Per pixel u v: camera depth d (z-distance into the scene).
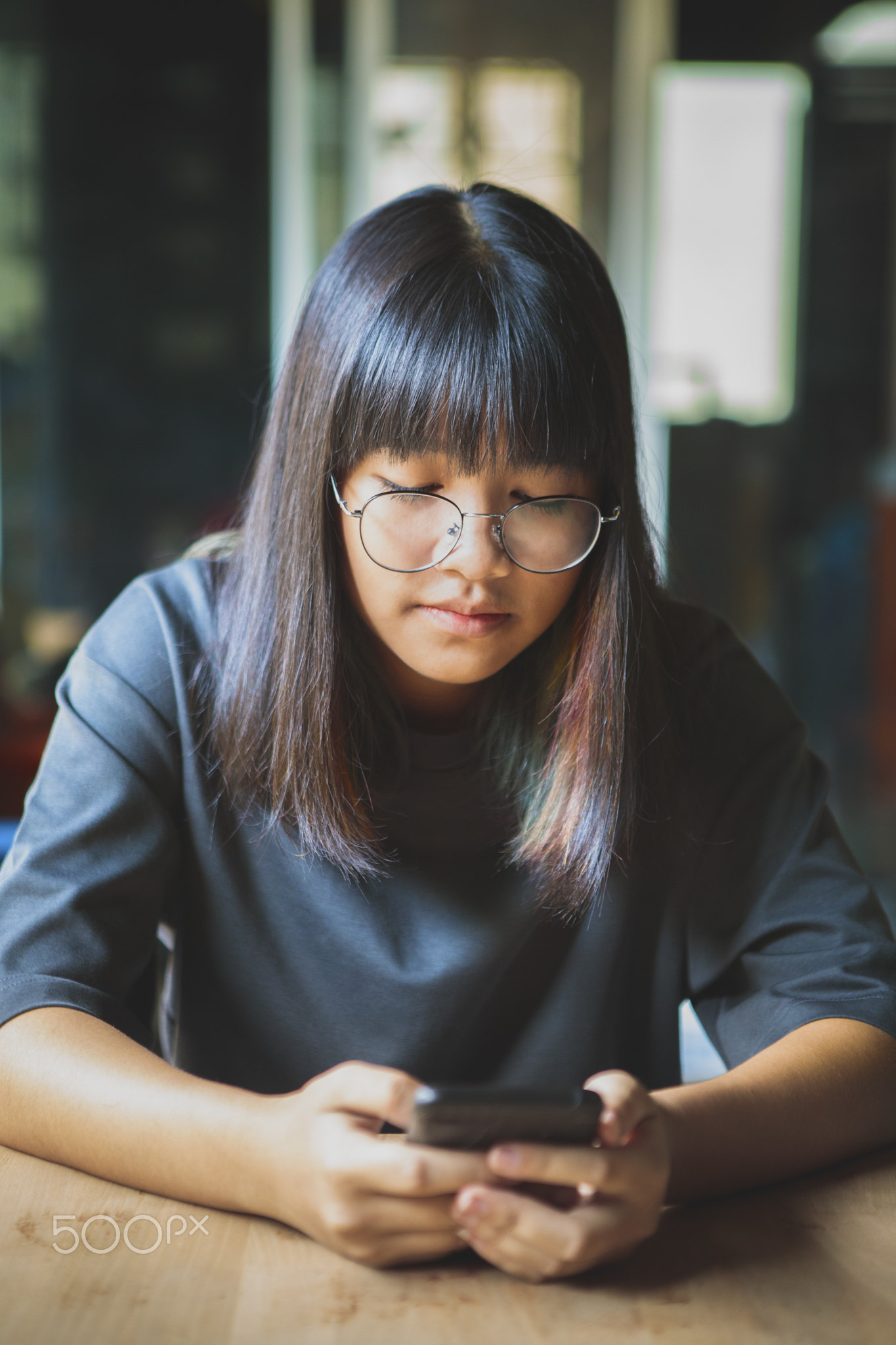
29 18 3.32
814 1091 0.77
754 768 0.96
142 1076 0.73
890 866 3.35
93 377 3.45
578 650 0.86
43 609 3.49
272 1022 0.93
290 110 3.41
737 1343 0.58
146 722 0.89
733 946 0.95
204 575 0.97
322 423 0.80
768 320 3.49
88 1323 0.58
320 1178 0.63
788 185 3.46
